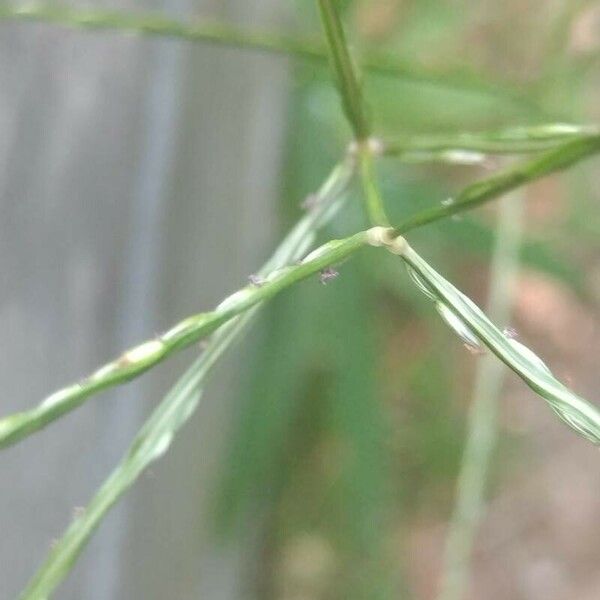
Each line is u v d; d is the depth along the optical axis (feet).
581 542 1.14
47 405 0.28
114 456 0.62
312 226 0.35
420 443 1.07
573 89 0.79
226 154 0.74
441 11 0.97
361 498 0.91
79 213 0.61
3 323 0.60
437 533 1.09
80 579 0.66
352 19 0.82
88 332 0.61
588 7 0.78
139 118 0.62
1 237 0.59
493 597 1.12
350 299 0.86
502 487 1.16
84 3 0.57
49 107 0.60
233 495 0.87
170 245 0.64
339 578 1.04
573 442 1.17
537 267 0.92
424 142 0.38
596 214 1.10
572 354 1.18
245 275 0.82
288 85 0.84
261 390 0.86
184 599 0.85
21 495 0.61
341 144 0.85
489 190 0.30
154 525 0.73
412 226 0.29
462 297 0.29
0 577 0.60
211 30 0.43
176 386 0.33
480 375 0.64
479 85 0.63
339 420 0.89
